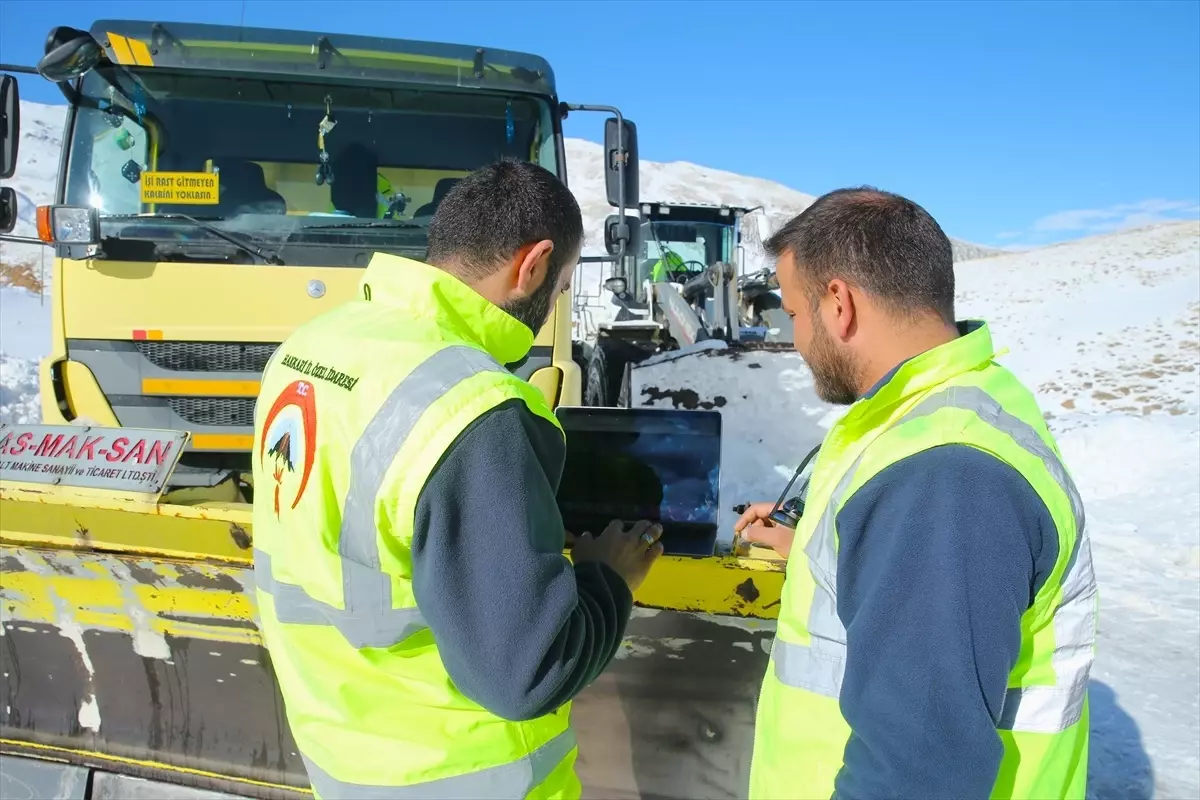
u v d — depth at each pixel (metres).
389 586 1.28
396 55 3.86
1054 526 1.13
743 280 8.52
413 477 1.20
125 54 3.61
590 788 2.20
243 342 3.50
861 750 1.13
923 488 1.13
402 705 1.36
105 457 2.23
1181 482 6.69
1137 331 15.21
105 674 2.38
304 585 1.35
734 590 1.94
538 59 3.99
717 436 1.94
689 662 2.07
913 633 1.09
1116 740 3.37
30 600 2.33
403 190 3.87
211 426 3.50
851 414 1.31
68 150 3.62
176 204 3.65
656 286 6.59
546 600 1.19
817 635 1.30
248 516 2.05
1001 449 1.15
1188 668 3.97
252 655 2.26
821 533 1.29
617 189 4.19
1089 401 10.94
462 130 3.95
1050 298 20.16
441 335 1.34
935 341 1.31
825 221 1.35
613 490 1.94
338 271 3.58
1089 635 1.22
